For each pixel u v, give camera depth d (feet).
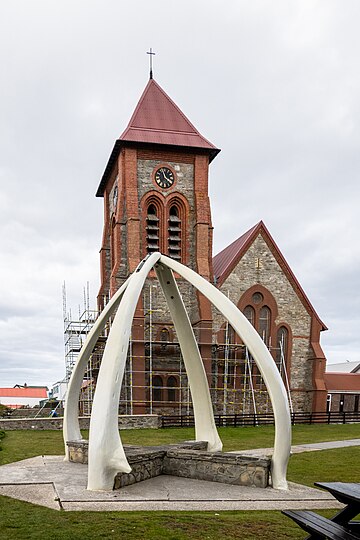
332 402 151.43
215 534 26.30
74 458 50.37
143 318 121.19
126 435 84.02
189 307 131.64
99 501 33.17
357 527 23.80
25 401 342.64
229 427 104.58
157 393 124.16
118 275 127.75
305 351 136.15
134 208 128.47
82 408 137.39
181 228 135.13
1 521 27.20
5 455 56.80
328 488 24.07
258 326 134.72
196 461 43.29
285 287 136.98
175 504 33.45
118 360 39.70
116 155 138.10
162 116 140.05
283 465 40.11
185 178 136.05
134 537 25.09
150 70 153.38
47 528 25.96
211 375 124.67
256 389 130.11
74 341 137.49
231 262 134.10
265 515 30.91
